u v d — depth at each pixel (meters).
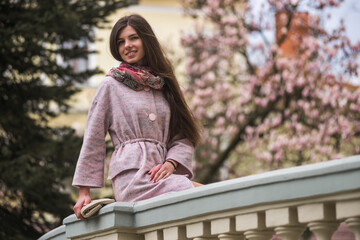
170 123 3.77
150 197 3.42
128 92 3.62
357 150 16.48
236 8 17.78
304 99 16.50
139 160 3.51
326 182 2.36
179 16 24.95
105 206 3.36
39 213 11.46
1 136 11.68
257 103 16.92
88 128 3.58
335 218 2.46
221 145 19.39
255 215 2.70
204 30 19.02
